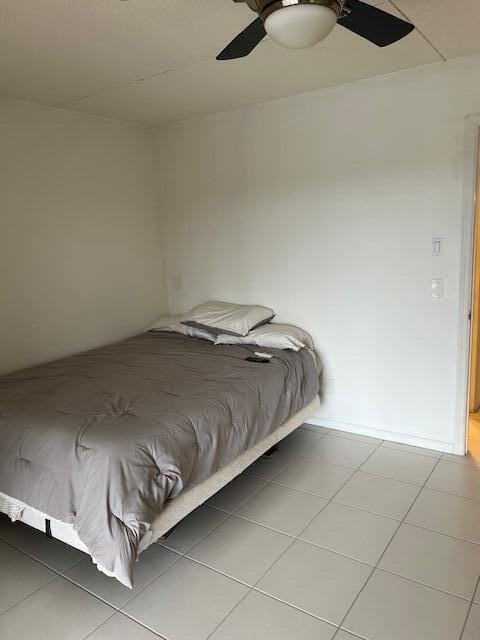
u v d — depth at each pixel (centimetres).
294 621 179
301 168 324
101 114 340
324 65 258
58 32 202
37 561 218
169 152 388
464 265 274
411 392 307
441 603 184
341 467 289
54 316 328
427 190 280
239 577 203
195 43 219
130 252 382
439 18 205
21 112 297
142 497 182
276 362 292
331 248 321
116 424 207
